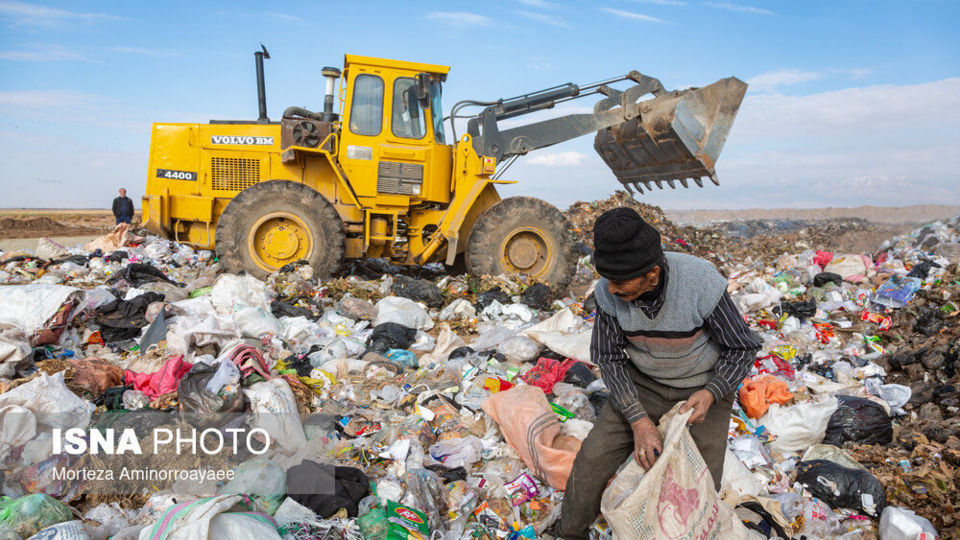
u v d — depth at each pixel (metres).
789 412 3.99
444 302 7.29
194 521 2.23
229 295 6.19
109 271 8.36
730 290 7.97
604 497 2.21
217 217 8.91
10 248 14.31
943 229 10.79
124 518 2.82
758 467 3.53
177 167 8.79
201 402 3.54
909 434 4.11
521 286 7.61
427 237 9.05
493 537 2.92
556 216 8.24
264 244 8.10
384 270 9.95
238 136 8.75
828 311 7.22
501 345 5.39
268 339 5.27
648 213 14.85
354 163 8.19
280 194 8.00
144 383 4.09
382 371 4.91
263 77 9.22
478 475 3.40
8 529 2.50
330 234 8.12
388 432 3.77
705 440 2.36
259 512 2.57
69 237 19.33
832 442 3.94
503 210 8.17
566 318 5.84
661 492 2.12
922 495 3.26
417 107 8.29
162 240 10.62
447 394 4.38
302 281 7.32
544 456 3.24
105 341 5.46
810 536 2.95
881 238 12.44
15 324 5.01
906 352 5.57
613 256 2.00
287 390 3.77
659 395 2.44
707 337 2.31
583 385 4.63
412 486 3.09
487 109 8.34
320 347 5.44
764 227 16.50
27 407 3.36
